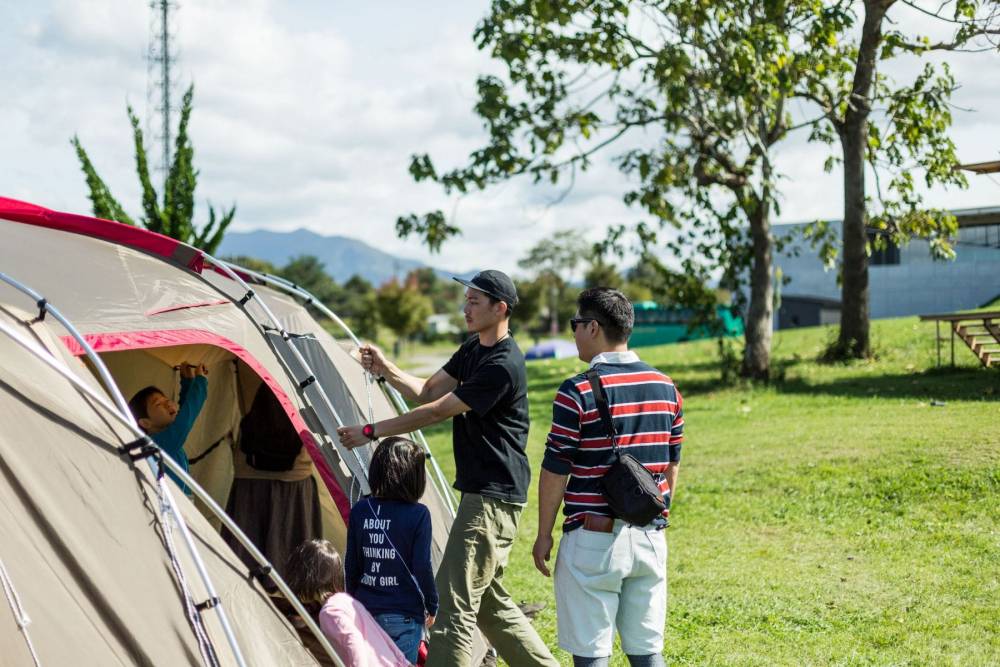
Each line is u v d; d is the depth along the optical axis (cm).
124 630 341
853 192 1747
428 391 493
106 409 378
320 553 446
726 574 696
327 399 544
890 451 985
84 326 446
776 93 1469
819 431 1152
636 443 401
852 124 1705
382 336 7825
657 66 1530
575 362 2600
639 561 392
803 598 630
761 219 1762
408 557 440
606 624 394
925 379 1477
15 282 412
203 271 586
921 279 3073
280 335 551
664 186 1802
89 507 354
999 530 729
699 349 2519
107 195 2127
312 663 393
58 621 329
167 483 387
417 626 440
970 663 506
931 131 1530
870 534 762
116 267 513
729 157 1750
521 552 826
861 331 1780
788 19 1530
